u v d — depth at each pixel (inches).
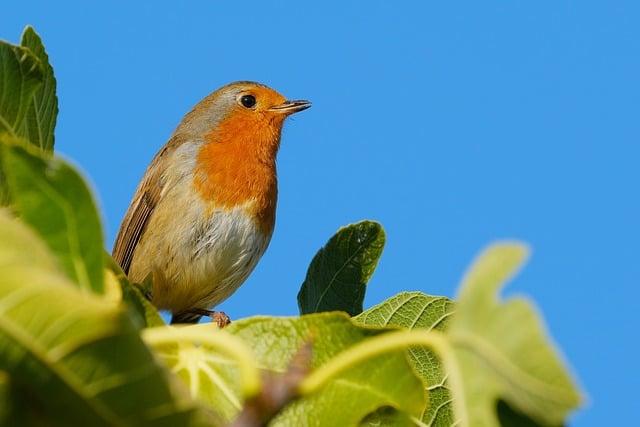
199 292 125.2
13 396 26.8
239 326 41.4
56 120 55.5
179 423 27.1
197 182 123.0
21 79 47.1
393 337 26.7
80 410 26.7
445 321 62.6
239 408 40.2
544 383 24.5
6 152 28.3
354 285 72.4
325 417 40.6
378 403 40.5
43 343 26.2
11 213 39.3
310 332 41.0
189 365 40.6
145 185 128.0
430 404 58.7
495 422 25.6
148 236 125.6
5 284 25.9
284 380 26.0
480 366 25.7
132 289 42.6
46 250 27.2
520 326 25.1
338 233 71.6
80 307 26.3
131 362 26.7
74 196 28.9
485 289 25.7
